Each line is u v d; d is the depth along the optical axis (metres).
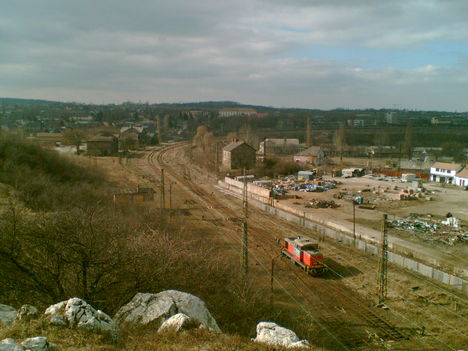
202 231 45.94
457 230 44.12
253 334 17.78
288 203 60.25
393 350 21.41
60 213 19.02
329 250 39.47
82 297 15.41
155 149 134.25
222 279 23.38
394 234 43.03
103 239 16.77
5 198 33.84
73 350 9.00
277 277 32.84
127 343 10.21
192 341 10.38
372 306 27.41
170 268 18.84
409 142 127.12
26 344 8.55
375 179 84.00
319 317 25.62
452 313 25.80
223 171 93.06
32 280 15.59
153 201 60.16
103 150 111.81
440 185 77.38
